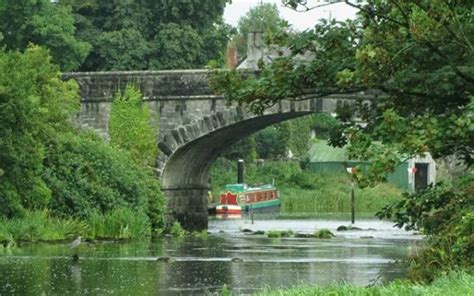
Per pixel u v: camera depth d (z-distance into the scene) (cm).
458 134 2991
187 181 9256
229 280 4712
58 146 7569
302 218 12369
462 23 3219
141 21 11712
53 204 7425
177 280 4697
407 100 3350
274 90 3475
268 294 2817
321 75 3425
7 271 4978
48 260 5588
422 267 3111
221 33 12019
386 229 9875
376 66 3244
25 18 10519
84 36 11594
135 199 8019
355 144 3064
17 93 6775
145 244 7181
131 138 8594
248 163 16312
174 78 8575
